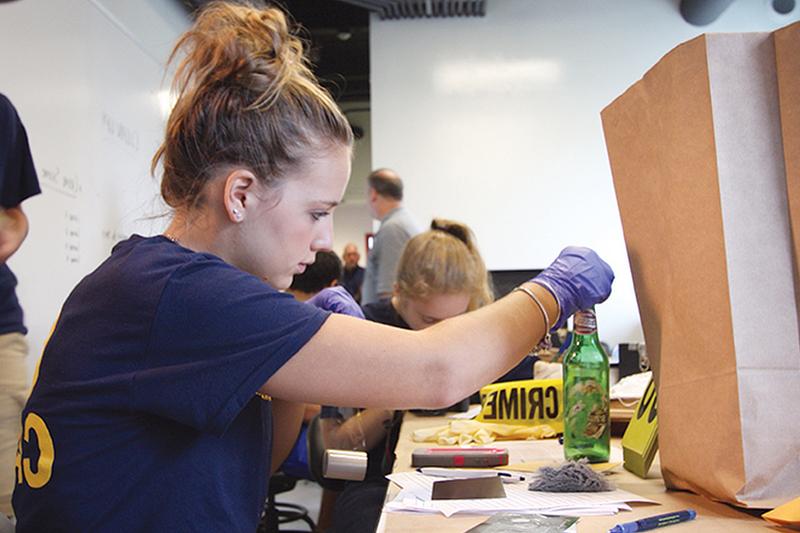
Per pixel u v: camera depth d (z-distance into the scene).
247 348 0.67
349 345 0.69
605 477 0.85
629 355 1.77
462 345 0.74
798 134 0.67
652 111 0.81
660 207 0.81
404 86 5.16
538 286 0.85
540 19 5.12
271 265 0.77
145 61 3.56
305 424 2.12
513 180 5.10
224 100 0.74
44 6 2.48
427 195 5.12
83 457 0.68
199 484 0.69
